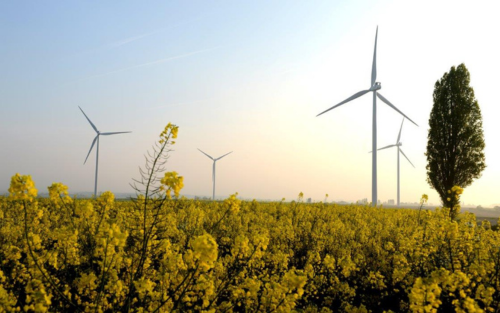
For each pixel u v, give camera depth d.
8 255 7.66
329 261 9.45
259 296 7.69
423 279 5.32
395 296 9.91
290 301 6.11
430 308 5.16
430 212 16.94
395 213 24.19
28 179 5.61
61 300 6.50
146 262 7.47
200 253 5.09
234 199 8.04
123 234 5.73
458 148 36.19
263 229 13.80
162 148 6.22
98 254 6.89
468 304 5.69
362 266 11.63
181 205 14.91
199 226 13.30
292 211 20.92
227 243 12.30
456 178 36.03
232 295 7.51
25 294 7.50
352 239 15.35
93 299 6.45
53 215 14.45
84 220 8.57
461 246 10.83
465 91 36.91
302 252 13.78
